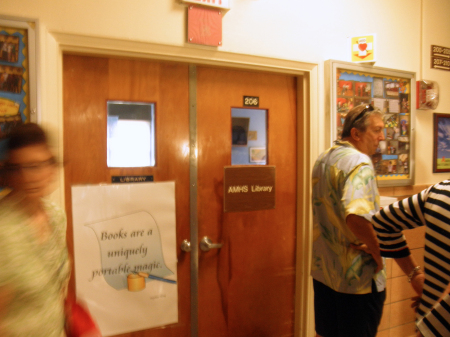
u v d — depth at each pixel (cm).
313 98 184
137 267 152
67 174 141
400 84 209
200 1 150
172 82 159
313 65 183
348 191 127
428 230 86
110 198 147
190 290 165
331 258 143
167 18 148
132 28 141
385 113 204
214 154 170
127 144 151
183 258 164
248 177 176
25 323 70
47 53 128
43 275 75
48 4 127
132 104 152
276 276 188
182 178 162
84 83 143
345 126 155
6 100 121
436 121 226
